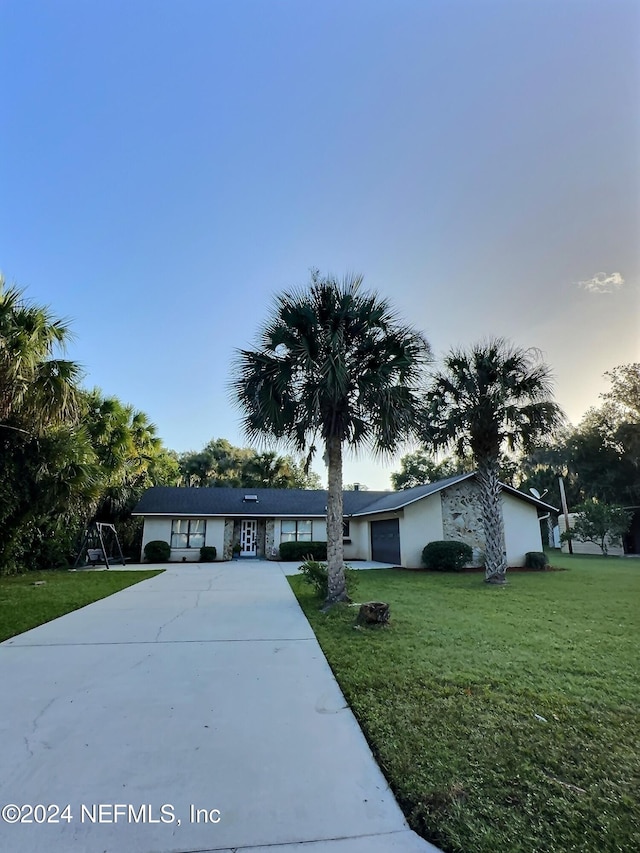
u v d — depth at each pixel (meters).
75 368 10.04
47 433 11.43
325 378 8.02
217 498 21.05
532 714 3.41
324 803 2.41
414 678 4.21
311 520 20.69
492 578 11.18
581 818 2.23
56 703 3.69
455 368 12.13
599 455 28.69
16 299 9.59
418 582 11.50
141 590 10.05
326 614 7.29
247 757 2.87
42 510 11.95
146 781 2.59
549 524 30.06
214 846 2.09
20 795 2.46
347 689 3.95
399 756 2.81
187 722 3.36
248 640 5.66
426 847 2.09
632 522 25.50
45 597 8.86
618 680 4.14
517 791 2.45
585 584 10.80
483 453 12.10
